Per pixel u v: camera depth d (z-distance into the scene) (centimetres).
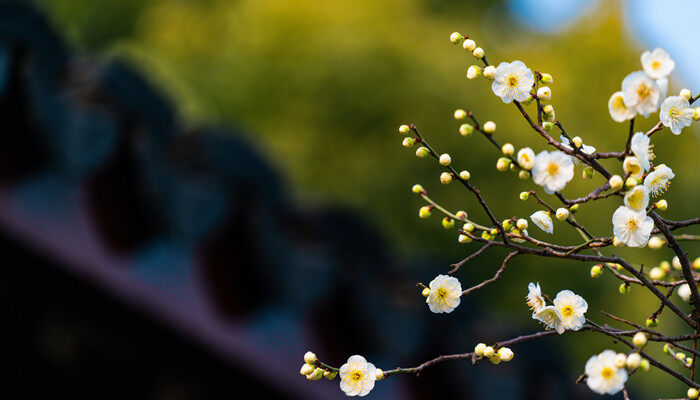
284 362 254
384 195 838
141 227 219
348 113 859
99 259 215
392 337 271
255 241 238
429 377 288
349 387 160
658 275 166
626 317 834
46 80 205
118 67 209
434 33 944
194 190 221
